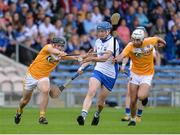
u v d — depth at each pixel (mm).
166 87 65625
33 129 31438
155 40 34969
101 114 47344
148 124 36281
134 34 34281
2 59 61500
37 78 34781
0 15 61438
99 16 65875
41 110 35094
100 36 33656
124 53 34094
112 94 62500
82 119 32938
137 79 35312
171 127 33500
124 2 67188
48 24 62594
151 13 68750
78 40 63469
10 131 30188
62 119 41469
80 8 66375
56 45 34781
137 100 35625
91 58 33594
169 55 68188
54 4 65125
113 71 33875
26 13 62375
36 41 62156
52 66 34844
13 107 55938
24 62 61906
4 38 61375
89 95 33250
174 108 58062
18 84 60719
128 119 40062
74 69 63562
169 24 69188
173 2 71375
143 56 34906
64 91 61500
